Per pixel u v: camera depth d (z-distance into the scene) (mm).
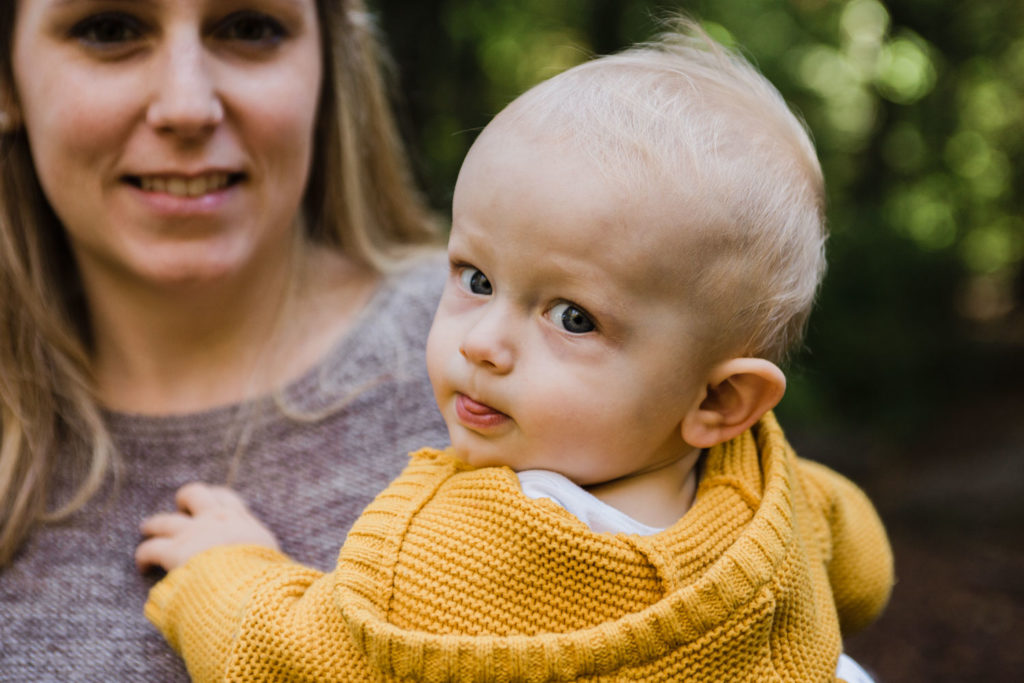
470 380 1166
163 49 1431
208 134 1469
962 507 5418
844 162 8078
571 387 1123
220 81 1479
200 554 1394
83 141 1450
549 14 5766
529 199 1104
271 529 1585
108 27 1429
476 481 1158
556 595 1096
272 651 1159
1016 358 7293
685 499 1264
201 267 1535
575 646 1047
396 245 2037
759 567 1103
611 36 5586
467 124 5367
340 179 1864
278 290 1727
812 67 8039
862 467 5875
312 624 1158
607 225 1084
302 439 1646
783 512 1175
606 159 1104
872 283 6469
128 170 1474
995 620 4348
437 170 5059
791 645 1150
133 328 1665
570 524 1092
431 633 1092
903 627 4348
